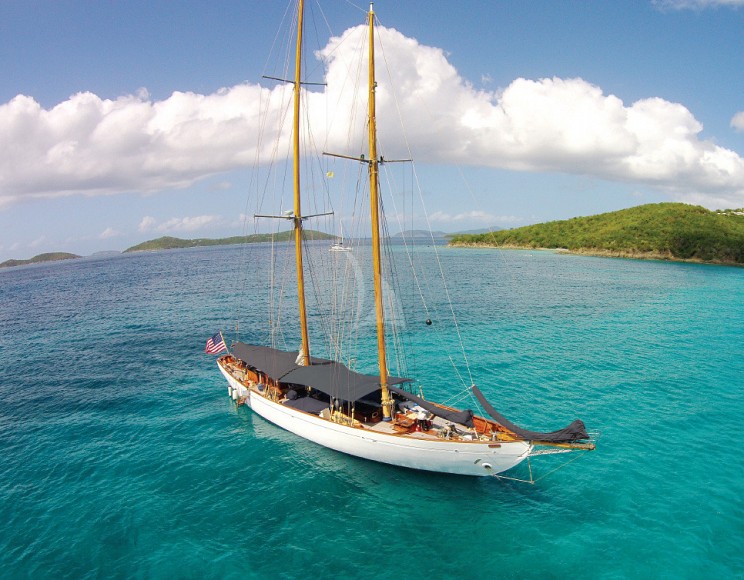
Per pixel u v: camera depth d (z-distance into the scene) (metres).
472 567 18.38
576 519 21.19
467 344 50.94
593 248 193.62
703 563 18.23
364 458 26.33
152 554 19.42
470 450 22.64
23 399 37.47
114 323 66.12
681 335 54.69
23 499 23.48
